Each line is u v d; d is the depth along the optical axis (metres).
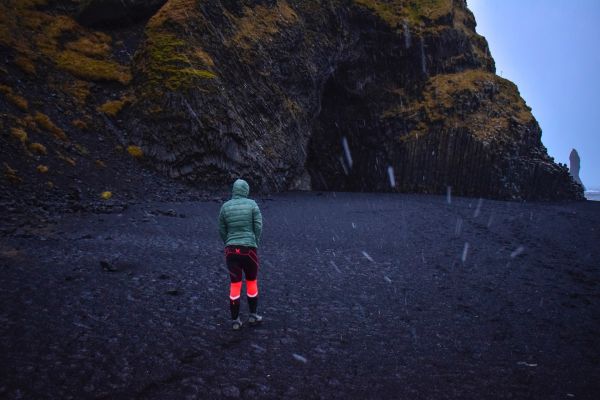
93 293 5.69
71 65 20.28
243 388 3.59
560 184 32.22
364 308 6.16
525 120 32.72
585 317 6.09
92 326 4.62
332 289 7.07
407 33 33.56
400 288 7.30
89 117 18.72
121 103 20.05
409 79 34.62
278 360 4.22
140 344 4.30
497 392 3.77
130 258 7.77
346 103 34.22
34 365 3.62
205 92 20.39
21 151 14.06
